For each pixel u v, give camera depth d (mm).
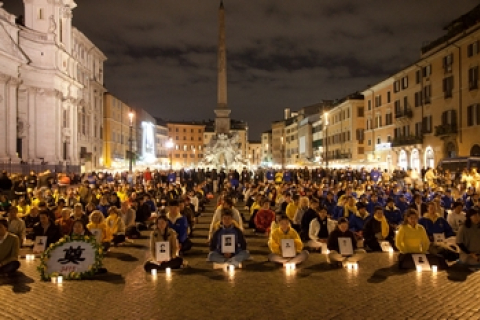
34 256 13422
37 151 52812
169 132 132125
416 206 17031
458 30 42344
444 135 43469
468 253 11633
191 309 8281
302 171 49969
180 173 46750
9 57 46250
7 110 46844
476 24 39562
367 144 67188
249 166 75750
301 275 10938
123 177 40812
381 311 8078
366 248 14359
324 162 79812
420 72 49406
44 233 13656
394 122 56844
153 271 11117
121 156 84438
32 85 51688
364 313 7980
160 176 40781
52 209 16594
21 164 45000
